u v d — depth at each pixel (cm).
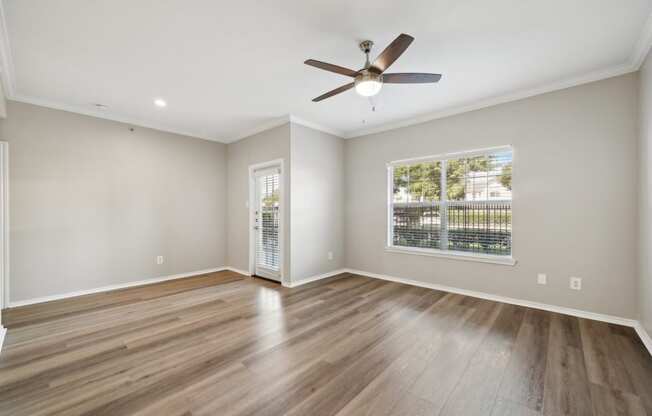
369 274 480
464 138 374
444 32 221
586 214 293
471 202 375
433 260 405
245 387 183
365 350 230
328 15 201
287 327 275
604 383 187
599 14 200
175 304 341
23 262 337
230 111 395
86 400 170
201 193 511
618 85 276
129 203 425
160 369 203
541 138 317
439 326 276
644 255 246
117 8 190
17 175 334
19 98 332
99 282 395
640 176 258
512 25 212
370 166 478
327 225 479
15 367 205
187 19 203
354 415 159
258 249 489
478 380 191
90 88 317
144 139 441
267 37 226
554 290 311
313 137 454
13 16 196
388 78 225
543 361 213
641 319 253
